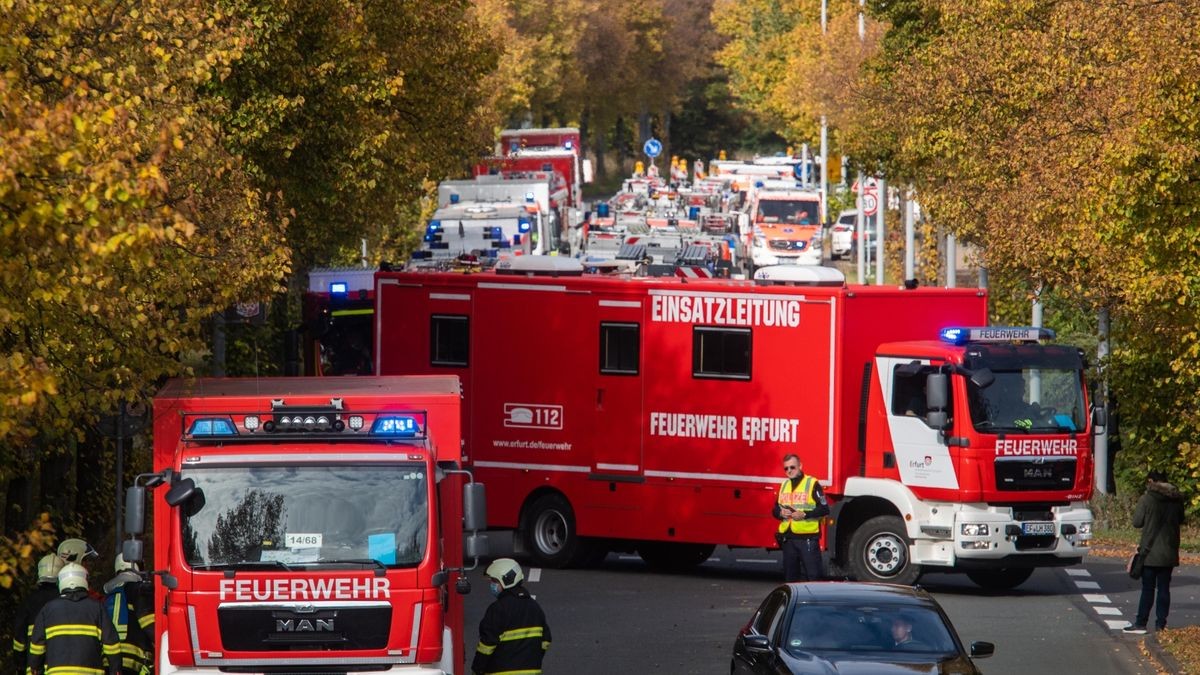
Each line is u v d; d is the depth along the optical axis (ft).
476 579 307.58
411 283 315.58
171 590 165.78
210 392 183.73
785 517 252.62
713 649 228.84
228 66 210.59
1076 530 269.64
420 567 166.91
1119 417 352.49
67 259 125.29
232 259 212.84
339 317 409.69
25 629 170.91
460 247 552.41
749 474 285.43
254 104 276.82
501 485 308.81
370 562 166.50
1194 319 203.10
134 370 170.81
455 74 363.76
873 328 278.05
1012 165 330.75
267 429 173.17
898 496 268.00
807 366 279.08
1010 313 460.96
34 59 147.84
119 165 121.08
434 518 168.76
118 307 160.45
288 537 166.91
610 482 298.35
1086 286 323.16
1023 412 265.95
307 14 284.00
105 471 306.55
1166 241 196.85
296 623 165.27
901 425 268.82
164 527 172.35
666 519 293.23
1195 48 193.47
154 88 182.19
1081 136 306.35
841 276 284.61
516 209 574.56
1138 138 196.65
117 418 234.79
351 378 200.75
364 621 165.68
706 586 289.53
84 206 118.42
